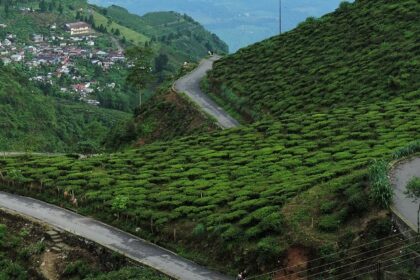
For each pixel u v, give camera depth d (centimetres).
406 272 3294
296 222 4116
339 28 10806
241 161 6112
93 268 4444
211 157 6462
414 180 3881
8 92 13712
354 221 3941
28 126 12938
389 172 4619
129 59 11738
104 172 6316
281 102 8744
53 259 4631
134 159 6794
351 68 9106
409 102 7450
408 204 3934
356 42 9950
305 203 4353
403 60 8631
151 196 5344
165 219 4809
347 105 8012
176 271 4147
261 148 6544
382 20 10219
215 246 4325
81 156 7825
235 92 9812
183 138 7675
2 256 4831
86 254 4609
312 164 5562
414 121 6481
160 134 9550
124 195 5419
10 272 4578
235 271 4066
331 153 5838
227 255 4200
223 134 7556
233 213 4559
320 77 9231
